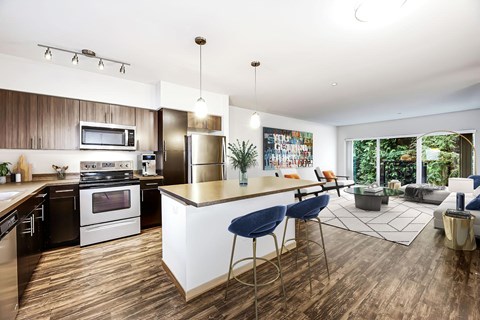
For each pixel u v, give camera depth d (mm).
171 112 3672
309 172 7301
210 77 3371
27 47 2473
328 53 2576
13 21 1983
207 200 1681
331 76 3309
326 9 1806
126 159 3730
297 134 6871
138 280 2102
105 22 2000
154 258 2549
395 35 2186
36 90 2846
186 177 3842
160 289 1966
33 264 2201
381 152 7301
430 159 6195
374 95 4305
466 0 1673
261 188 2283
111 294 1888
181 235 1922
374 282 2020
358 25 2021
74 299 1819
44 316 1627
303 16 1899
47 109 2934
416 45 2383
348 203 5227
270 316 1614
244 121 5539
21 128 2775
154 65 2943
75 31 2150
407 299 1774
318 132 7652
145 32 2162
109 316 1629
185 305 1755
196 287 1890
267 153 6004
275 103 4977
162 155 3615
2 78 2664
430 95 4277
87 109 3197
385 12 1802
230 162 5121
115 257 2570
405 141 6754
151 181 3502
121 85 3457
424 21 1943
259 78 3402
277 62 2826
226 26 2053
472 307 1661
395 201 5406
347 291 1894
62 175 3166
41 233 2549
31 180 2951
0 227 1369
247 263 2275
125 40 2314
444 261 2389
